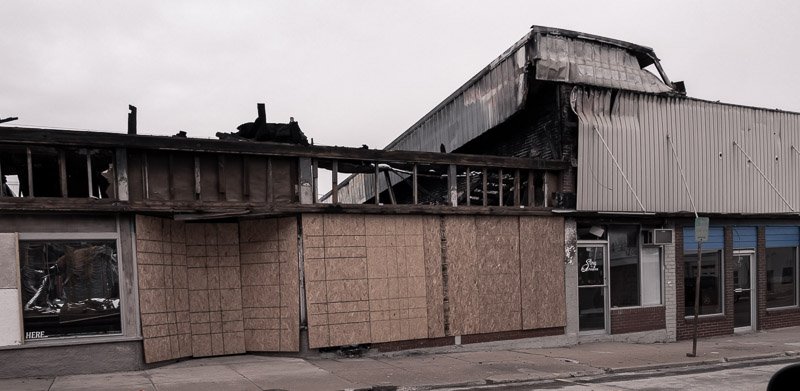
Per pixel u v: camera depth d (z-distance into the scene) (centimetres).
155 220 1007
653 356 1169
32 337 909
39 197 929
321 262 1099
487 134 1638
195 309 1066
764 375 1005
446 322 1201
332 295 1102
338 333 1099
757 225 1644
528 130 1502
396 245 1168
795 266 1730
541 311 1292
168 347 1005
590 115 1379
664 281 1459
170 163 1027
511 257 1275
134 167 999
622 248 1434
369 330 1124
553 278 1314
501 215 1272
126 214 971
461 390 880
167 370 962
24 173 1022
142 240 977
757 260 1647
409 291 1169
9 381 863
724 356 1177
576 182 1352
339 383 877
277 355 1087
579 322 1356
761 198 1612
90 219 951
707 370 1065
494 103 1540
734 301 1609
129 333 957
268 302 1094
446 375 955
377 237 1152
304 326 1081
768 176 1633
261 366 1002
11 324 889
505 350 1241
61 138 920
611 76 1439
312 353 1082
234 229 1112
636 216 1417
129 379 886
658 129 1460
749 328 1636
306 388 842
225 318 1089
